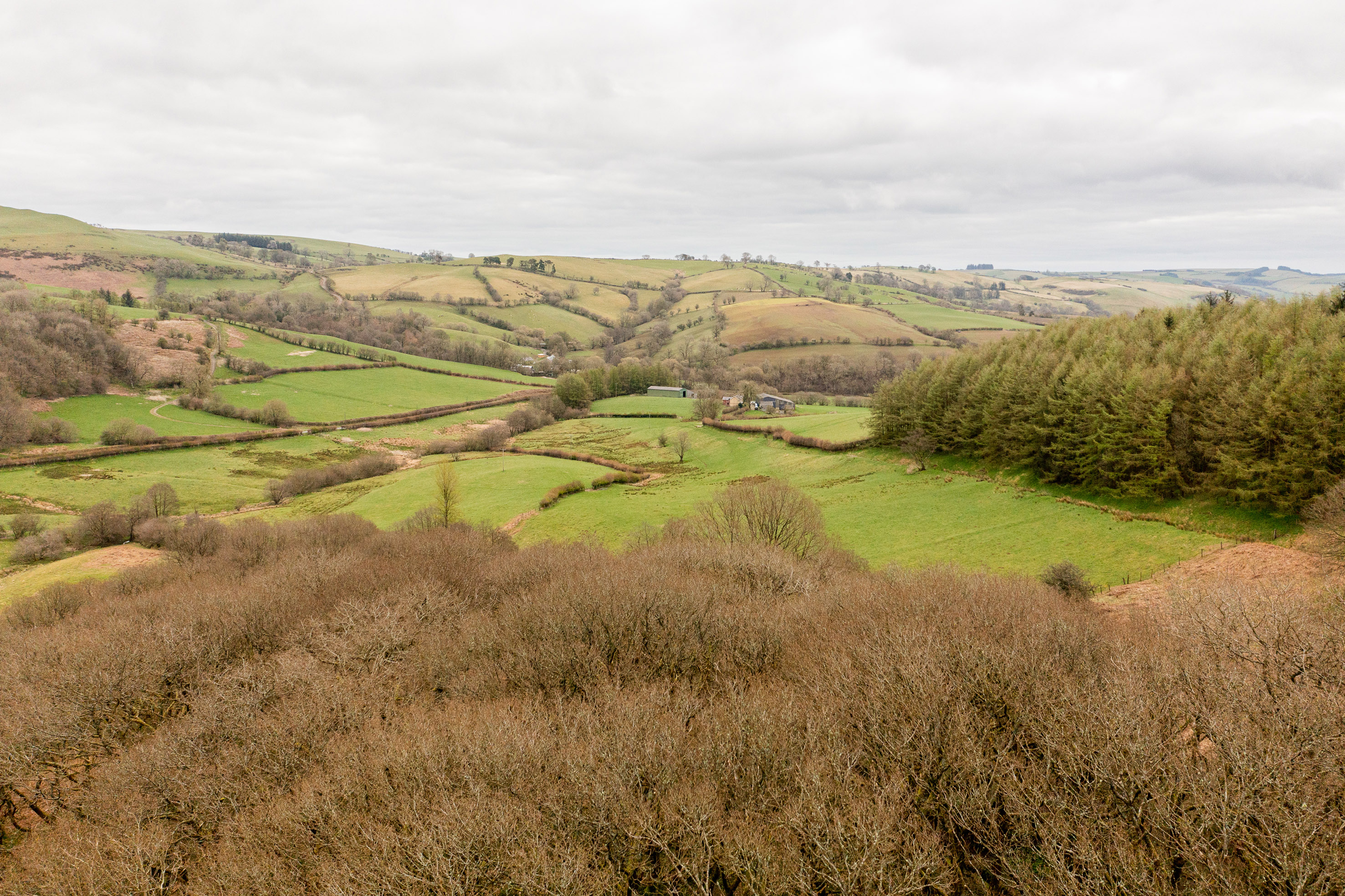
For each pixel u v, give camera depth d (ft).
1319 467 137.90
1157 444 171.22
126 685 92.58
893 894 44.91
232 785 70.18
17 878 68.03
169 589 150.41
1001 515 193.47
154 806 69.31
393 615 109.29
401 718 80.18
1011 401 225.15
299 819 60.03
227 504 299.58
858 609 97.04
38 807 83.25
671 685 82.94
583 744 66.13
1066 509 185.06
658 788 57.93
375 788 62.75
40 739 82.17
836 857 48.14
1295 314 178.60
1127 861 43.62
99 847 62.85
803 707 68.59
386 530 227.20
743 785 57.93
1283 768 44.24
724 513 181.68
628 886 52.80
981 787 52.90
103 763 83.25
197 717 82.38
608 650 91.61
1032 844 48.83
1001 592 103.14
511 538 212.23
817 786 52.31
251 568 175.22
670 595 101.40
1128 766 48.55
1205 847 42.96
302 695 83.87
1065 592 131.64
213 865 59.36
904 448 266.36
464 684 90.94
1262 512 147.43
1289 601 79.92
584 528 224.94
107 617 125.90
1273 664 65.26
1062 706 58.44
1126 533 161.58
